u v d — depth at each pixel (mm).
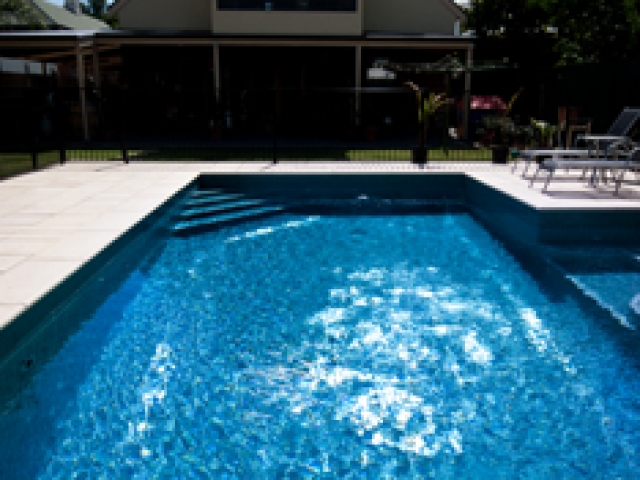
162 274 5934
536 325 4727
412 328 4660
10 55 18344
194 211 8125
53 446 3078
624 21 15969
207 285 5625
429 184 9945
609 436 3217
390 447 3125
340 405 3529
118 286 5395
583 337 4500
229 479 2854
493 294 5453
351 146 14430
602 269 5938
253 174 9711
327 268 6199
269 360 4098
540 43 19609
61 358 4074
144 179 8969
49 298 3895
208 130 17203
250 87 17984
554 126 12039
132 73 17875
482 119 16547
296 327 4672
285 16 16500
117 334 4504
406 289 5578
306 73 17984
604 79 12125
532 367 4012
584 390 3715
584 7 16500
